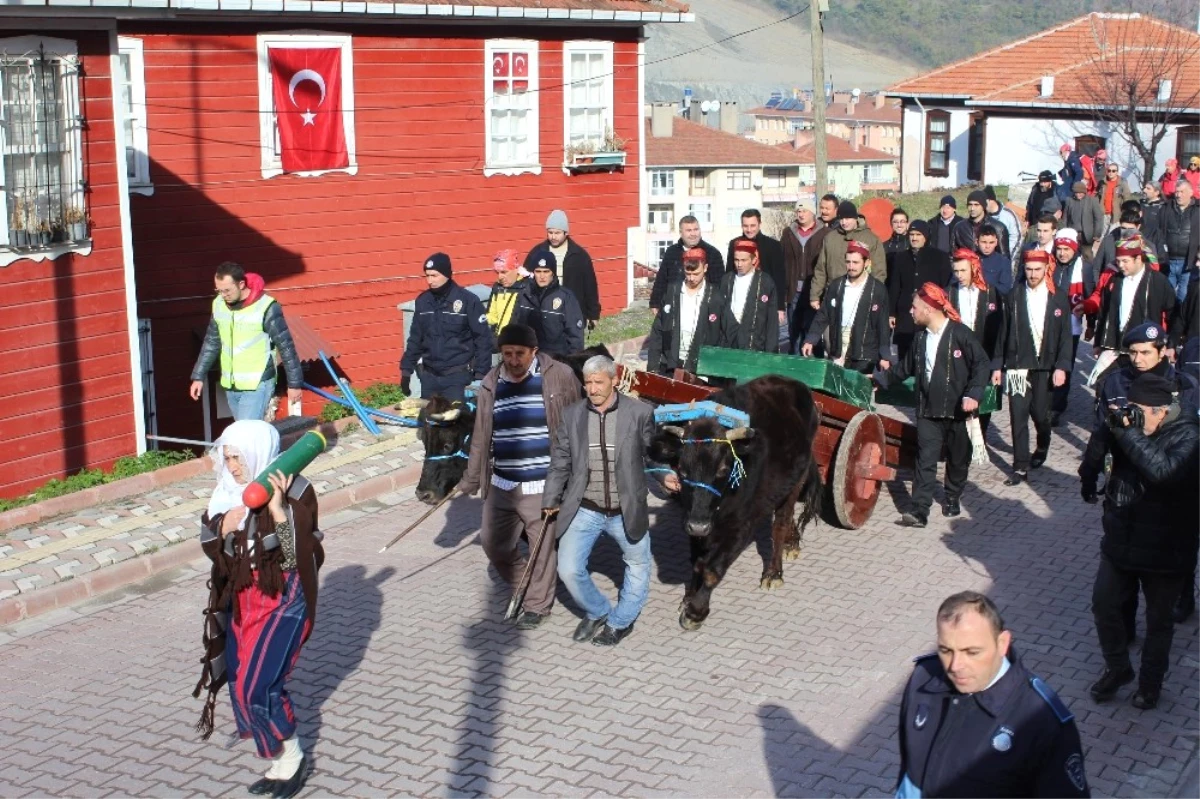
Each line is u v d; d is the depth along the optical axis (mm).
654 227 67688
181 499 11961
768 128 132125
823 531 11281
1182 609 9203
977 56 46375
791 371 10758
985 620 4613
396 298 19688
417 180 19625
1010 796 4668
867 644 8922
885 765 7348
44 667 8828
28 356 12117
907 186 46719
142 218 17031
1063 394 14031
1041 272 12148
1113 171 29609
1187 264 17547
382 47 18922
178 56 17047
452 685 8406
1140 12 49938
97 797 7148
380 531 11445
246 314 11812
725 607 9609
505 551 9312
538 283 12195
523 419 9000
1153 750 7465
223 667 6957
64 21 12148
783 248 15711
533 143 20859
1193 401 9070
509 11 19594
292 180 18328
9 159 11789
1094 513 11625
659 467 8523
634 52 21891
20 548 10680
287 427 13836
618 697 8195
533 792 7078
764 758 7426
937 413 11125
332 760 7465
